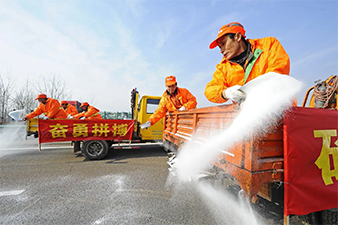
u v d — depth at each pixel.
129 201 2.24
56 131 4.08
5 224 1.74
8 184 2.77
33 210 2.01
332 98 2.14
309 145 1.32
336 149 1.46
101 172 3.42
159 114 4.12
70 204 2.15
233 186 2.22
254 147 1.22
